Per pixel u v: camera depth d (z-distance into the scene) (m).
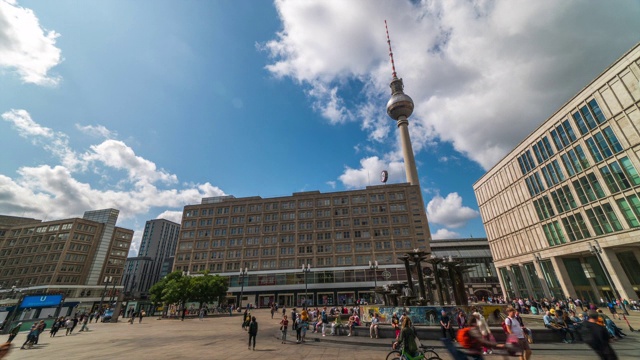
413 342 7.86
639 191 30.06
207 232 70.31
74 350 14.37
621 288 30.95
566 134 39.38
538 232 44.84
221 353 12.75
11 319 29.06
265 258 64.25
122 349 14.34
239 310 48.66
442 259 20.80
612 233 32.66
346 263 60.97
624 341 13.28
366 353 12.22
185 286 41.75
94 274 82.06
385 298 26.12
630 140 31.03
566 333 12.96
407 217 63.56
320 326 19.42
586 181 36.38
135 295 52.00
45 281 72.94
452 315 15.98
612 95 32.84
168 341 17.14
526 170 47.81
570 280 39.56
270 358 11.48
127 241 94.75
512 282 51.47
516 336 7.90
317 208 68.06
